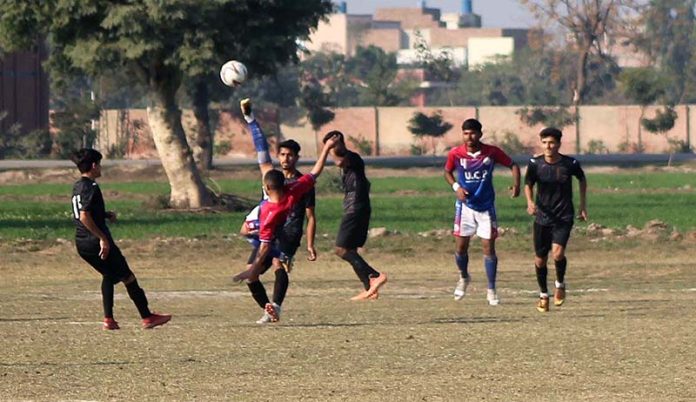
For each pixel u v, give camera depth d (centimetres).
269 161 3003
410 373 2397
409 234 6203
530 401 2125
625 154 17400
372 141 18425
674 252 5522
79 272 4828
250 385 2278
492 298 3631
